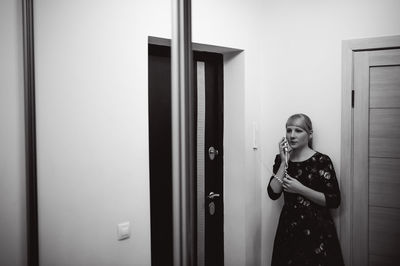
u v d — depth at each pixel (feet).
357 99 5.34
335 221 5.53
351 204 5.41
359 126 5.34
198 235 6.02
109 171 4.18
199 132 5.99
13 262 3.58
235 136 6.14
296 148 5.50
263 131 6.34
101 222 4.12
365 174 5.31
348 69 5.36
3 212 3.50
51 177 3.73
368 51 5.23
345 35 5.40
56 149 3.76
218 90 6.28
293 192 5.41
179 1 2.58
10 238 3.55
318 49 5.65
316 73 5.69
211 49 5.80
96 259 4.09
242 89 6.00
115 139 4.22
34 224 3.56
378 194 5.24
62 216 3.83
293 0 5.88
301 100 5.87
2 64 3.43
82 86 3.92
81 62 3.90
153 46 5.11
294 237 5.36
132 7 4.33
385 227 5.20
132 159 4.40
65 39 3.77
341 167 5.47
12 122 3.53
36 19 3.55
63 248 3.85
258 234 6.36
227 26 5.63
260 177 6.39
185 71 2.61
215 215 6.31
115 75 4.20
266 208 6.35
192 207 2.68
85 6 3.92
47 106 3.67
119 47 4.23
